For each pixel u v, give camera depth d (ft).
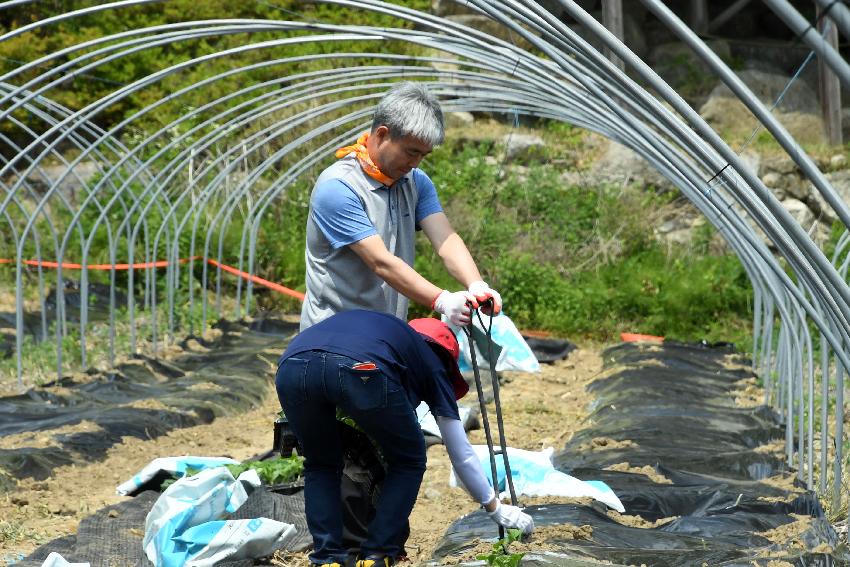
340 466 28.89
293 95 70.03
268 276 104.78
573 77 40.47
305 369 26.43
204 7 120.57
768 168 114.11
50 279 101.09
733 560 30.73
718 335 94.84
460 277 29.94
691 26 110.22
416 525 39.14
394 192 29.63
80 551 35.63
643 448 50.11
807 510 39.27
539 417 61.62
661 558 30.91
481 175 109.70
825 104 118.52
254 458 49.44
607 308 98.43
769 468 47.26
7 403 62.95
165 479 44.01
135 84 61.31
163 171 78.59
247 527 34.12
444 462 49.85
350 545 30.55
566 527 34.01
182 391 65.87
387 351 26.53
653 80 26.81
